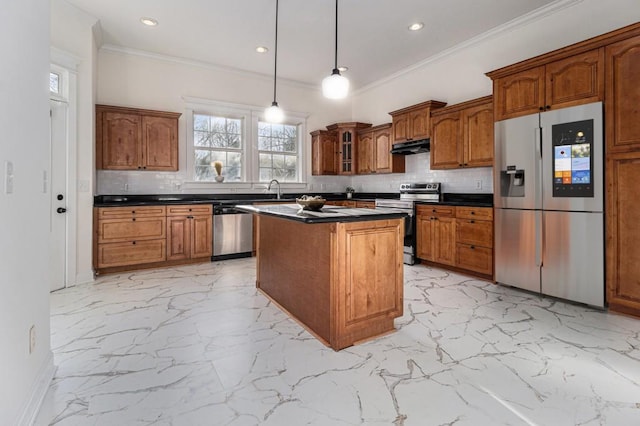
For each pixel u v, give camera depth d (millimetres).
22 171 1509
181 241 4594
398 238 2521
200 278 3986
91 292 3428
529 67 3299
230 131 5703
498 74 3568
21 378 1469
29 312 1584
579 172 2949
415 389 1796
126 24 3990
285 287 2955
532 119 3270
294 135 6379
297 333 2500
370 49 4727
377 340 2377
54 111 3451
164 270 4363
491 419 1559
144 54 4801
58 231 3506
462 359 2107
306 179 6391
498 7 3635
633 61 2643
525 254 3363
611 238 2801
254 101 5793
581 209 2949
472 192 4559
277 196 6051
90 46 3789
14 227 1413
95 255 4027
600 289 2861
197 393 1756
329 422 1544
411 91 5461
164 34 4254
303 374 1945
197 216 4711
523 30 3936
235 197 5645
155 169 4641
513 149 3438
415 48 4695
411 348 2258
